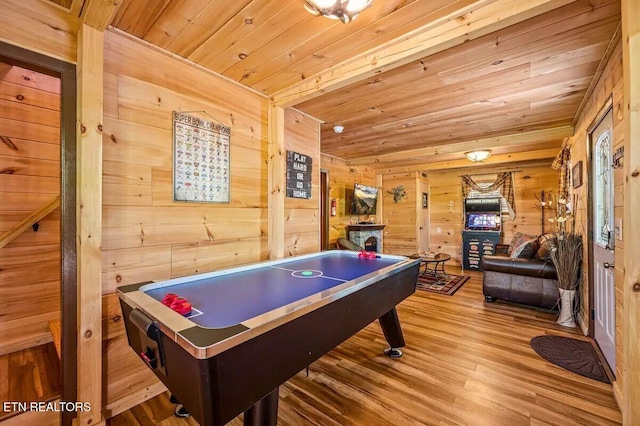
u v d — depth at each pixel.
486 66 2.12
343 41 1.84
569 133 3.58
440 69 2.17
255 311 1.29
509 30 1.69
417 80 2.35
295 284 1.75
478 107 2.92
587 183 2.81
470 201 6.48
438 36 1.68
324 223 5.34
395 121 3.38
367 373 2.24
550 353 2.53
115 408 1.76
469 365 2.35
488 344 2.72
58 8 1.56
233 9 1.54
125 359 1.80
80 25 1.59
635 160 1.23
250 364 1.04
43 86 2.41
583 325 3.03
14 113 2.29
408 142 4.42
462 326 3.16
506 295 3.84
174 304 1.25
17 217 2.29
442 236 7.16
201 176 2.19
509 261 3.81
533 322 3.27
